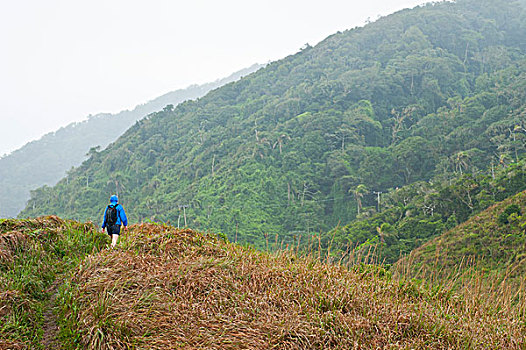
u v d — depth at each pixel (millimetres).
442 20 147125
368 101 97750
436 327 5035
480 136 72875
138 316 4570
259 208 67188
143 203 77938
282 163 78438
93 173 100312
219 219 63938
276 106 102125
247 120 102688
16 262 5984
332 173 74625
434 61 113062
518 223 27391
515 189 40094
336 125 86375
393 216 48375
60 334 4551
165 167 94375
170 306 4906
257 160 79188
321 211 68812
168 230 8336
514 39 144625
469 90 110250
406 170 73562
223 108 116188
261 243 58094
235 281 5727
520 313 6234
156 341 4215
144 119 118812
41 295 5508
